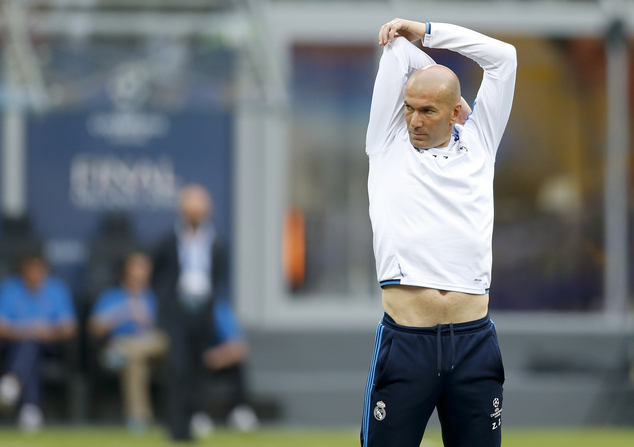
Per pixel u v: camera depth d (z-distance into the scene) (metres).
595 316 40.59
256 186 40.62
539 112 40.84
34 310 32.34
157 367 32.22
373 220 13.02
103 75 33.78
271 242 40.50
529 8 40.91
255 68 33.84
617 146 40.72
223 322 31.16
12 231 33.62
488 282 12.85
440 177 12.63
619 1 40.41
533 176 40.81
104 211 40.12
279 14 40.78
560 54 40.88
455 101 12.59
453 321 12.52
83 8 32.72
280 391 33.62
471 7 40.97
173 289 27.02
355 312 40.59
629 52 40.81
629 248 40.72
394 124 13.10
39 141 40.03
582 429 32.88
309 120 40.88
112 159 40.22
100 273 34.91
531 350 36.81
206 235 27.70
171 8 32.88
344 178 40.88
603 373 35.31
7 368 31.84
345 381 34.44
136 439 28.38
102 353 32.59
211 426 31.67
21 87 33.81
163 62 33.53
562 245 40.75
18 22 32.41
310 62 40.91
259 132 40.56
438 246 12.54
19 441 28.02
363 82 40.91
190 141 40.47
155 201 40.28
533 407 33.72
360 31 40.91
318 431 31.47
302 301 40.66
